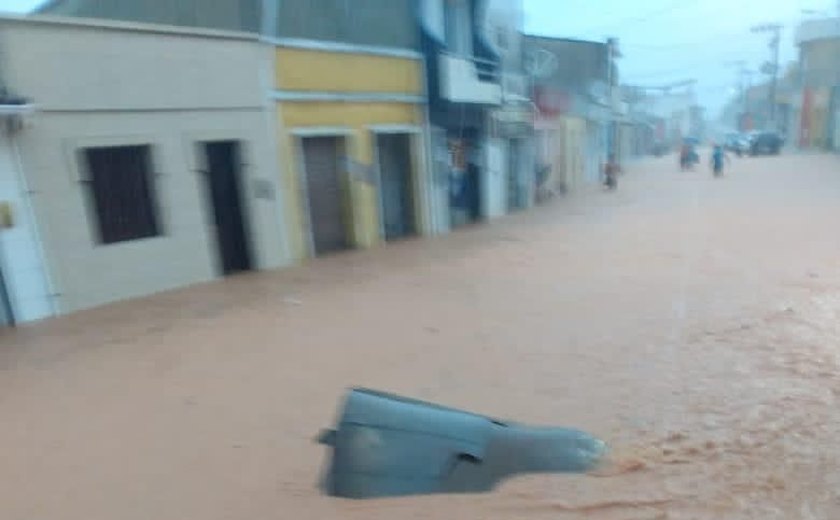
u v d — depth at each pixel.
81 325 9.22
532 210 23.00
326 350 7.62
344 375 6.78
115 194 10.66
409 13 16.45
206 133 11.78
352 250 15.00
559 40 33.97
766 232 14.91
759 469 4.53
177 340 8.25
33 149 9.52
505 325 8.37
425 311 9.21
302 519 4.12
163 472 4.85
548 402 5.87
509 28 22.73
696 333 7.70
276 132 13.06
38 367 7.44
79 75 9.95
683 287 10.02
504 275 11.56
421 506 4.16
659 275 10.99
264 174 12.83
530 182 24.25
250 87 12.48
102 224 10.50
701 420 5.35
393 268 12.64
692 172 39.47
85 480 4.79
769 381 6.14
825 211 17.98
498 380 6.47
